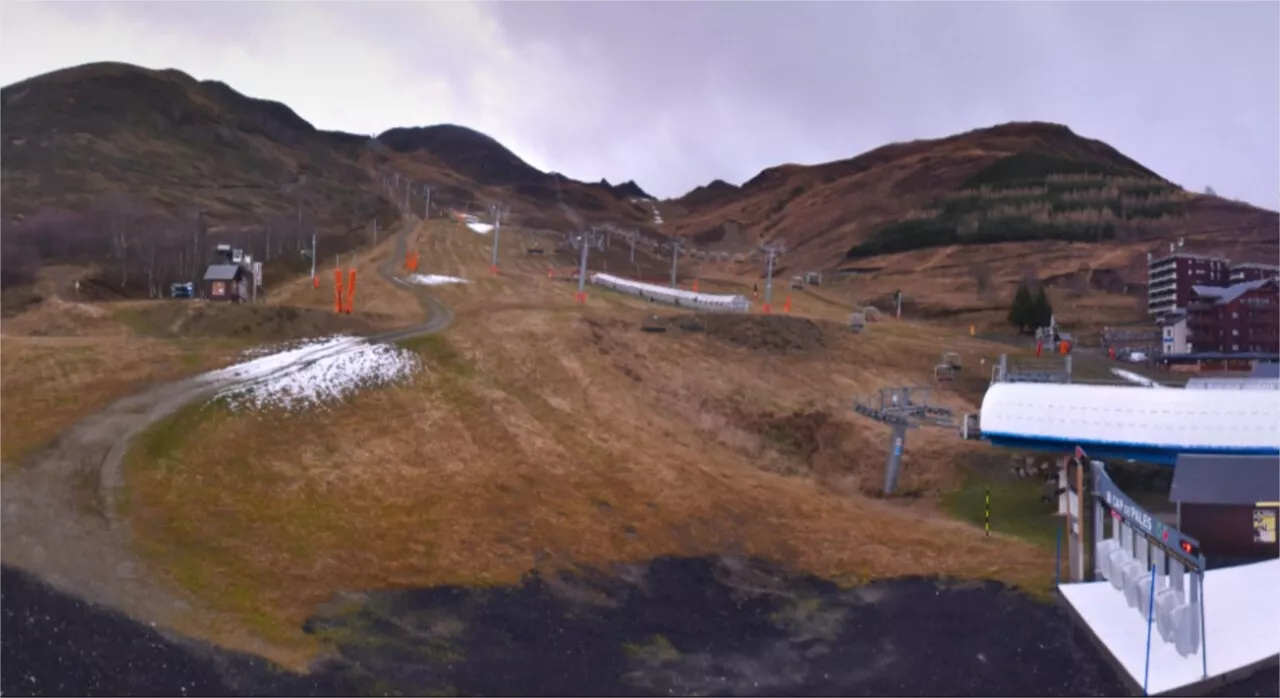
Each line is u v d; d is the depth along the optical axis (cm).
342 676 1936
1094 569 2727
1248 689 1833
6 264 7406
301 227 10794
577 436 3859
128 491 2611
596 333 5294
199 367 3838
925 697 1991
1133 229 15150
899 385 5241
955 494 3856
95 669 1797
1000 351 6512
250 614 2145
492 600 2452
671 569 2834
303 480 2958
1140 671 1959
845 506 3634
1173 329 7994
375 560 2570
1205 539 2623
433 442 3506
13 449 2777
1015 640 2283
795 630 2422
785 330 5969
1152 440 3472
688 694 2011
